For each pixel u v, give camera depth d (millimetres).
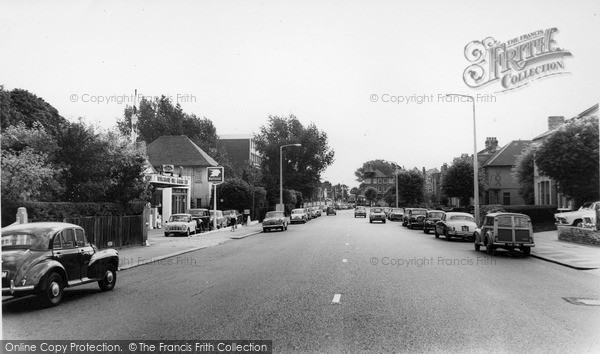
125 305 10359
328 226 49781
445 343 7289
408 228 44406
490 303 10281
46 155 23578
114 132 27031
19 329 8328
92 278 11734
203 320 8805
